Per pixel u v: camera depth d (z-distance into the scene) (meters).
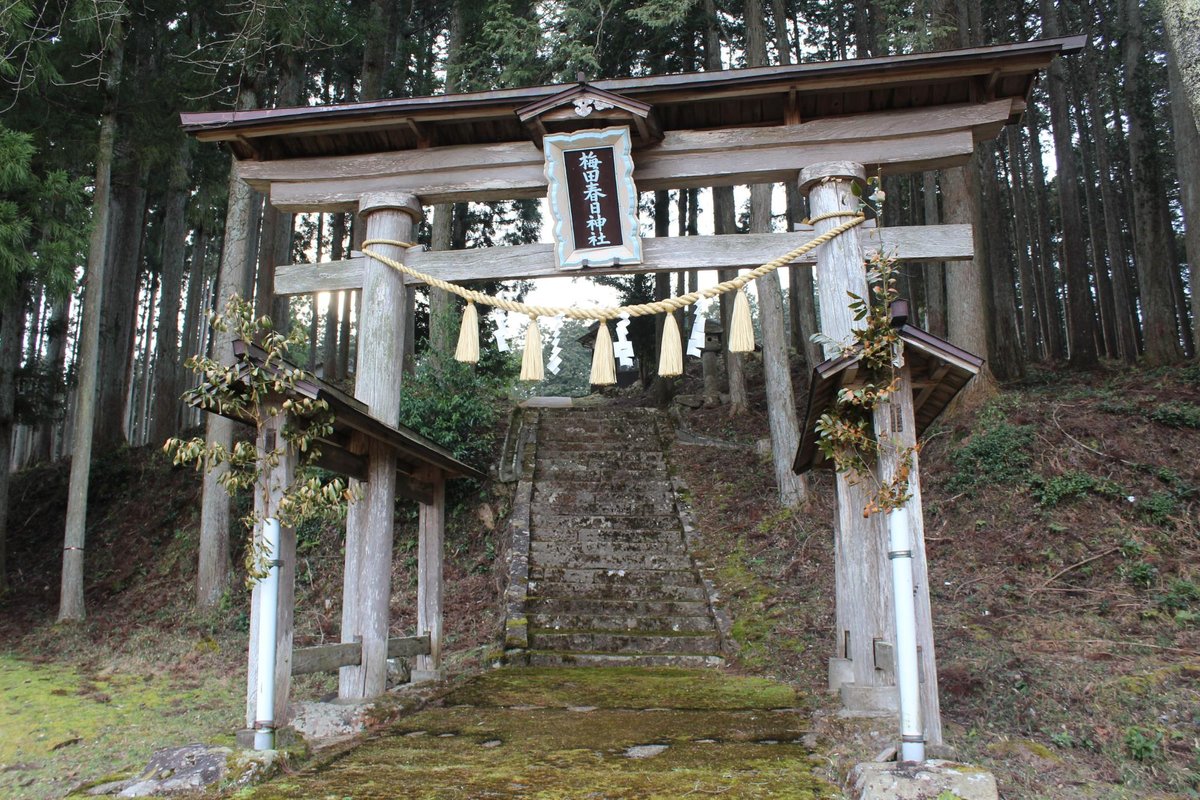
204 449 4.25
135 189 15.06
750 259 5.80
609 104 5.57
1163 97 17.70
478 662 7.29
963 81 5.67
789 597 8.04
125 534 12.44
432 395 11.72
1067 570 7.15
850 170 5.73
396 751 4.28
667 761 3.99
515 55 11.66
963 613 6.78
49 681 6.86
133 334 17.62
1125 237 19.64
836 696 5.50
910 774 3.20
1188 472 8.02
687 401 15.63
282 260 15.85
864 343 3.99
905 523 3.68
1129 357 16.03
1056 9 17.69
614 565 9.16
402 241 6.11
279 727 4.16
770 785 3.55
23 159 7.78
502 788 3.57
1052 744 4.42
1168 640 5.78
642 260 5.82
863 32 16.06
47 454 16.88
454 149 6.15
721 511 10.48
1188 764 4.03
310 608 9.34
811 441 5.43
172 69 11.33
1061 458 8.63
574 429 13.52
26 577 11.65
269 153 6.36
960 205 10.37
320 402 4.25
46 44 8.97
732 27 15.12
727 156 5.95
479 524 10.68
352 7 14.55
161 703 6.12
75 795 3.67
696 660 7.15
